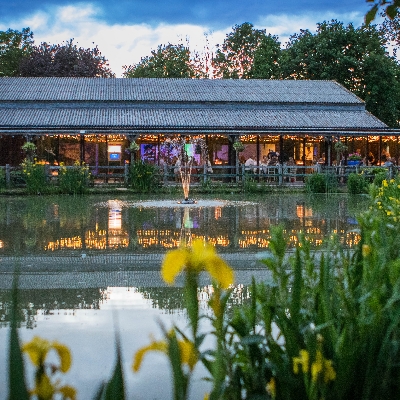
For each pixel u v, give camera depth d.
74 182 23.03
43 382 0.88
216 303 1.38
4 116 28.66
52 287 5.49
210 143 31.41
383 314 1.93
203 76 60.69
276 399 1.88
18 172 24.02
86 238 9.43
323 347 1.83
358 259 2.44
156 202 18.52
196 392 2.94
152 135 29.41
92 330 4.02
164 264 1.04
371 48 42.97
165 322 4.17
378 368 1.80
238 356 2.00
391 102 42.56
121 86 33.91
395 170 24.61
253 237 9.57
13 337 0.82
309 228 10.79
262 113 31.12
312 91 33.97
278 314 1.90
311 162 32.34
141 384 3.10
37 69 53.47
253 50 57.81
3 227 11.04
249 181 24.55
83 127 27.52
